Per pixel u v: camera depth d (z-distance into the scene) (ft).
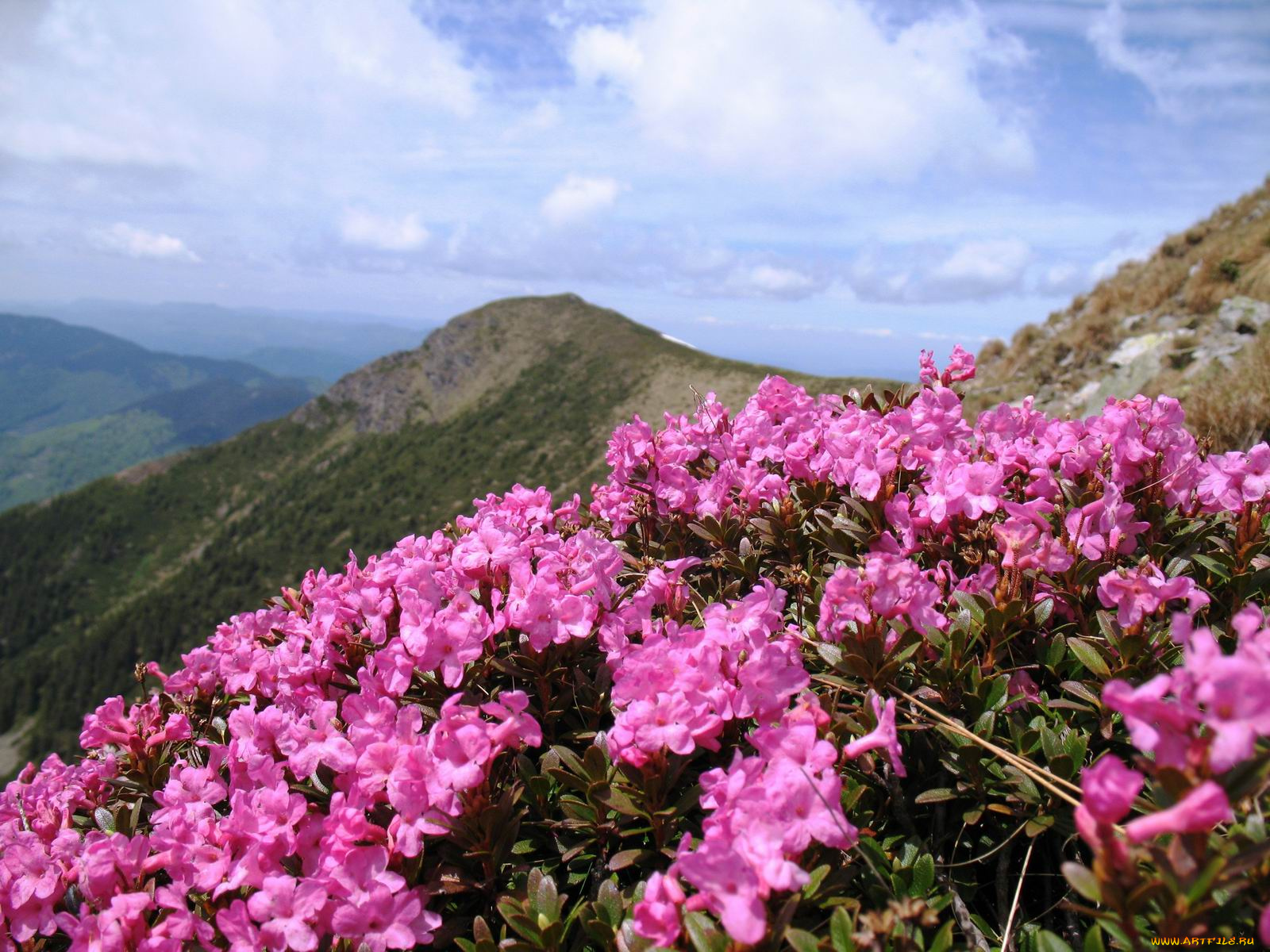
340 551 564.71
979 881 7.10
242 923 6.71
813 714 6.67
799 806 5.73
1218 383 34.63
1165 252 74.79
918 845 6.56
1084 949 5.37
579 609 8.30
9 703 495.41
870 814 6.77
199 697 11.72
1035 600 8.12
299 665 9.38
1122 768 4.59
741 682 6.95
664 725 6.64
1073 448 10.44
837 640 8.23
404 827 6.86
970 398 64.64
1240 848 5.01
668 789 6.86
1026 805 6.67
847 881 5.90
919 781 7.27
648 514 12.67
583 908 6.54
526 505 12.84
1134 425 9.83
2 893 8.16
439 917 6.70
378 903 6.54
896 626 7.74
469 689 8.61
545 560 9.16
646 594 8.86
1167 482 9.63
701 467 13.96
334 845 6.95
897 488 10.14
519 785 7.31
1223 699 4.41
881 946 5.13
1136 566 8.77
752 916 4.97
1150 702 4.60
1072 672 7.81
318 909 6.64
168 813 8.08
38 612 586.86
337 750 7.68
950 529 9.44
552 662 8.54
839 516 10.28
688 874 5.26
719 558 11.27
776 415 14.19
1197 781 4.52
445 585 9.47
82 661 507.71
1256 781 4.66
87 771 11.64
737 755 6.34
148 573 630.33
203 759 10.68
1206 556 8.87
